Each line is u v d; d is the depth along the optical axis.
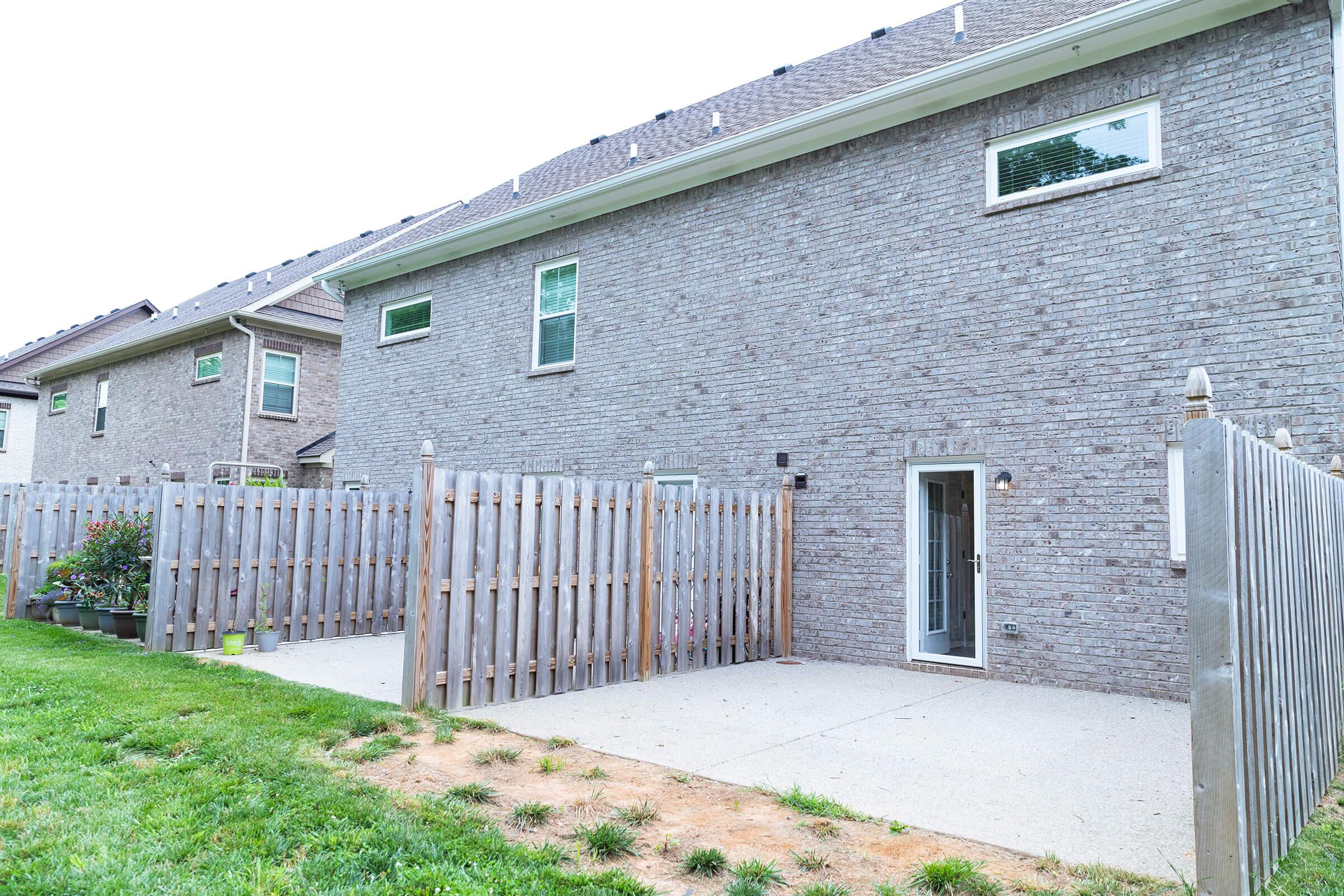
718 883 3.47
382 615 11.15
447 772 4.91
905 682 8.05
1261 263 7.13
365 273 15.29
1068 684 7.75
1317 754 4.49
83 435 24.14
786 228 10.16
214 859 3.50
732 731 6.03
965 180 8.81
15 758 4.70
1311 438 6.78
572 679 7.49
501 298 13.36
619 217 11.90
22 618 11.43
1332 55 6.96
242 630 9.62
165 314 26.73
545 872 3.44
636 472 11.35
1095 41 7.86
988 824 4.18
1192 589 3.12
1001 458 8.31
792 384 9.92
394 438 14.82
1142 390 7.60
